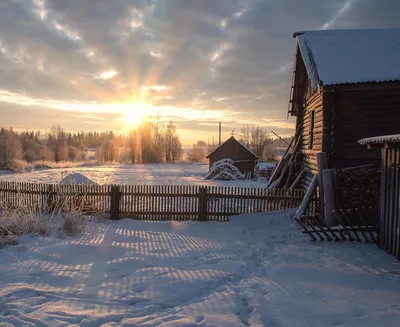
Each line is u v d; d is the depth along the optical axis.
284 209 11.55
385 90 10.98
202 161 73.75
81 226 9.62
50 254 7.00
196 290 5.40
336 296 4.97
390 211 7.20
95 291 5.26
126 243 8.44
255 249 7.92
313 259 6.89
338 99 11.20
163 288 5.42
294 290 5.22
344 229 8.19
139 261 6.86
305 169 14.46
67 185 11.73
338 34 13.26
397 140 6.25
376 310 4.47
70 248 7.56
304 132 15.42
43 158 61.72
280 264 6.64
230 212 11.56
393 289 5.23
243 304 4.80
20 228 8.59
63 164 55.88
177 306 4.82
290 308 4.58
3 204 11.46
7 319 4.26
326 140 11.11
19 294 5.04
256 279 5.80
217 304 4.78
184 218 11.65
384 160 7.53
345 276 5.84
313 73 11.27
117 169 48.50
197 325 4.17
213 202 11.60
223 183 28.81
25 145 64.25
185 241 8.80
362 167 10.57
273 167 32.00
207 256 7.36
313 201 10.84
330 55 11.85
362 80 10.47
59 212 10.59
